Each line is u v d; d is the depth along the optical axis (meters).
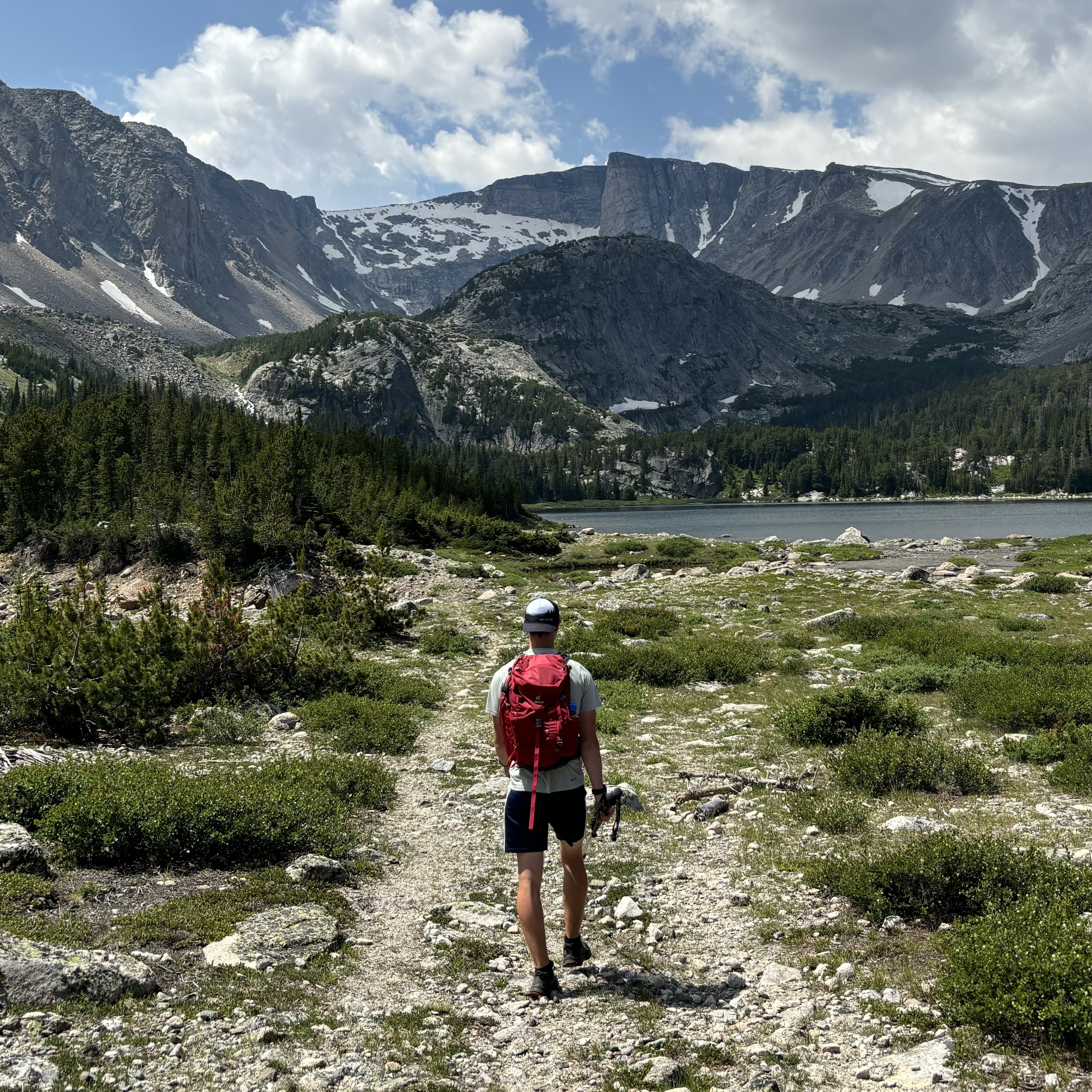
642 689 19.11
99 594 18.69
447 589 38.88
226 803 9.16
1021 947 5.68
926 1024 5.57
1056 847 8.81
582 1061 5.27
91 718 14.45
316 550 38.56
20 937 5.93
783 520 153.25
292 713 16.89
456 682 21.11
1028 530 107.38
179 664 17.45
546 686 6.12
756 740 14.80
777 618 30.11
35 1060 4.59
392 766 13.64
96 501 45.78
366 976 6.48
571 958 6.68
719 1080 5.00
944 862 7.45
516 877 8.94
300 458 49.56
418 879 8.88
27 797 9.16
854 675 20.20
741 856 9.39
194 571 37.16
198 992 5.83
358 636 24.80
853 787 11.77
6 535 44.53
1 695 14.19
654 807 11.32
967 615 29.66
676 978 6.57
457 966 6.72
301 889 8.10
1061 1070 4.86
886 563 54.03
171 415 72.62
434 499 79.94
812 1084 4.96
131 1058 4.85
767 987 6.33
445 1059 5.22
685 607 33.19
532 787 6.07
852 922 7.41
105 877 7.96
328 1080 4.86
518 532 63.81
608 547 63.44
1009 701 15.06
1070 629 26.28
